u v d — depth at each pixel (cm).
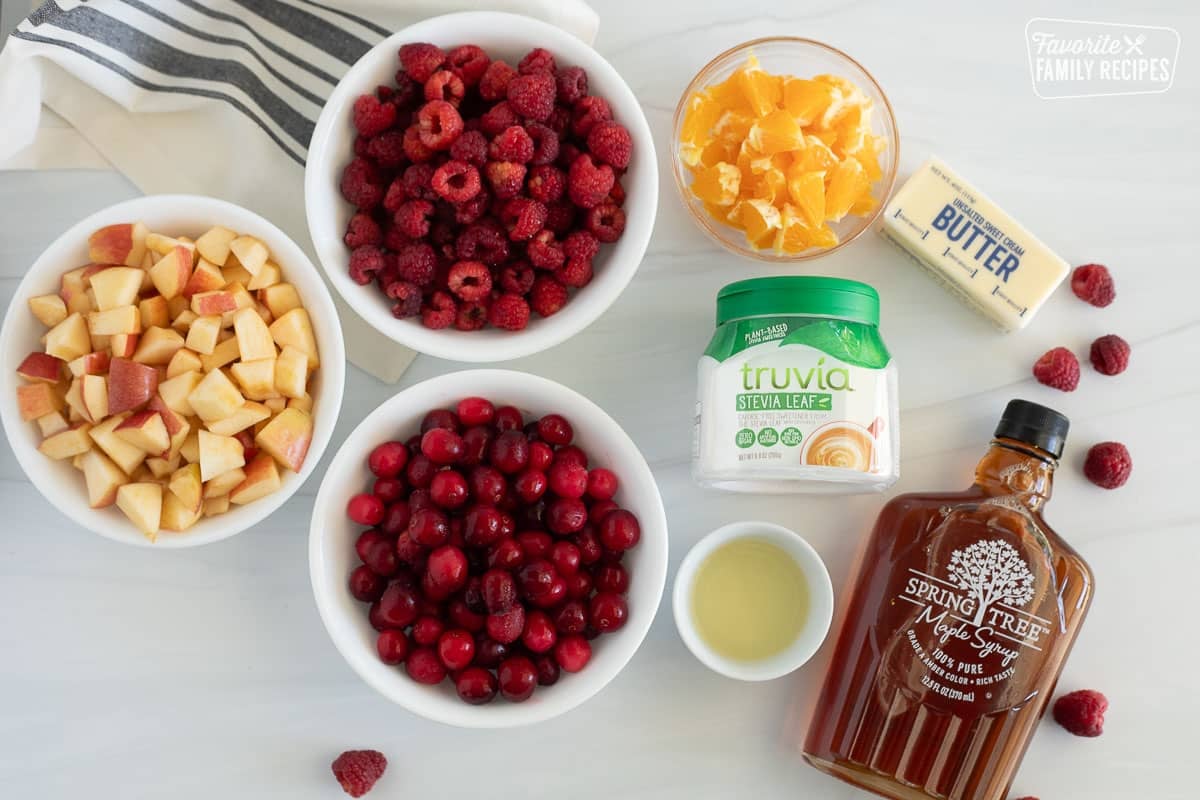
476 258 99
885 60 119
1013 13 120
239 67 111
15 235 113
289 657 112
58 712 111
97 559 112
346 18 111
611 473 102
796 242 109
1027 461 103
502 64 99
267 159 112
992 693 101
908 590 103
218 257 98
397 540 98
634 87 117
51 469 95
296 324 98
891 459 101
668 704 114
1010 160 119
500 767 113
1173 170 120
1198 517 118
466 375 100
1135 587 117
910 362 118
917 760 105
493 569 94
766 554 110
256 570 113
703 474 102
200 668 112
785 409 97
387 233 101
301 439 97
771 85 107
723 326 103
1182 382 119
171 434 95
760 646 109
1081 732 112
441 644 94
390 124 99
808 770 115
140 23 109
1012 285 111
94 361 94
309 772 112
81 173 114
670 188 117
